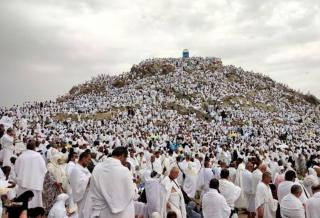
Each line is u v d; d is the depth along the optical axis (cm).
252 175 1402
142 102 7781
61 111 6806
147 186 1002
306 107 10706
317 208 881
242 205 1477
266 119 8162
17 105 6981
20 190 1136
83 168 888
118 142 3347
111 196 690
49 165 1306
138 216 1029
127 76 11294
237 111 8219
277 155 2981
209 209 907
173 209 969
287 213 914
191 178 1645
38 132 3262
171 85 9331
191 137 4997
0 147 1719
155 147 3478
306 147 4119
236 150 3153
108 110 7069
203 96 8919
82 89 10994
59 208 984
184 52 12431
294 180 1070
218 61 11981
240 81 11044
